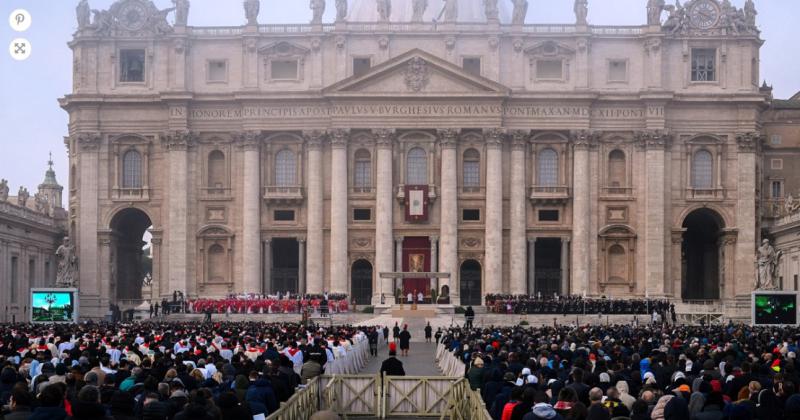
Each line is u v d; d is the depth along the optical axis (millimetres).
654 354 31250
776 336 50344
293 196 106500
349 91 105250
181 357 27484
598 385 23859
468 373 29359
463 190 106562
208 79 108562
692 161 107500
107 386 20797
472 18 133000
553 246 111688
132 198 107812
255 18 107938
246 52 108062
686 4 107688
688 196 106875
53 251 108938
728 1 107562
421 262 106438
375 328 66062
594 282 106562
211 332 48406
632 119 106688
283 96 106250
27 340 37688
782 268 104250
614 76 107938
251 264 105938
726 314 98062
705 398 20438
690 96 106438
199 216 107625
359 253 106625
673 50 107688
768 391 19812
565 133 106812
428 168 106375
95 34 108562
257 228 106562
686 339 49094
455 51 107062
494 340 42562
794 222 97188
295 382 28125
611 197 106688
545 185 106812
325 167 107250
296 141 107625
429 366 54625
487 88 105062
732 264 106500
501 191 105812
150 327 57219
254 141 106562
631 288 106250
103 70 108688
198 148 107938
